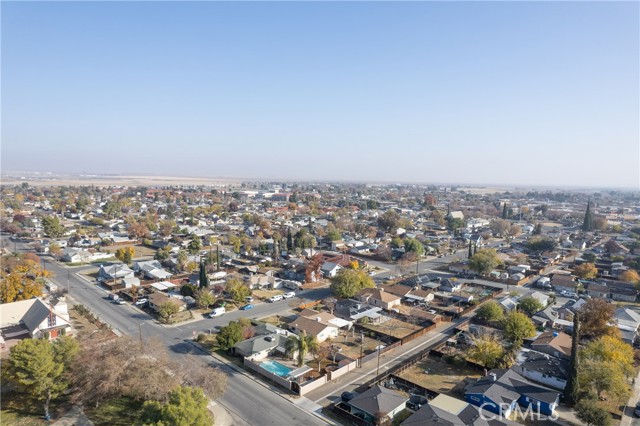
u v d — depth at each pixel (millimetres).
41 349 45000
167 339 68125
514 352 62375
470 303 90938
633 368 55344
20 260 105312
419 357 62625
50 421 44375
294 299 92188
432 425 41656
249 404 48938
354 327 75938
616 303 94938
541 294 94250
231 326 64312
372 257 140250
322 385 54188
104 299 88750
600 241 177375
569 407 49875
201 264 90062
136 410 46562
